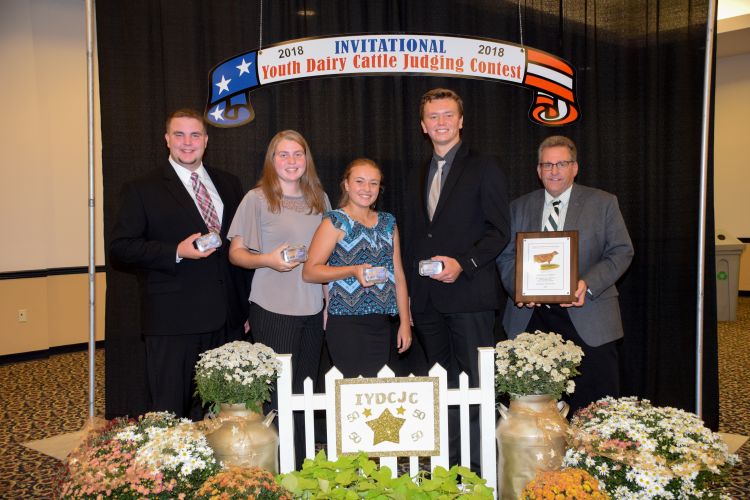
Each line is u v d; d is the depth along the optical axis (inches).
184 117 110.0
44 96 245.9
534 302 108.9
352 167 107.7
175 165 113.4
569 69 143.0
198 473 75.0
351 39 138.6
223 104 139.3
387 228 110.0
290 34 141.4
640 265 146.3
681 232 143.7
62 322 255.4
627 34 144.1
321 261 104.3
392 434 84.6
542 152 115.9
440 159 114.7
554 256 108.9
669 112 143.2
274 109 142.7
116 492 71.4
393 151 144.9
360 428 84.7
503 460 90.4
